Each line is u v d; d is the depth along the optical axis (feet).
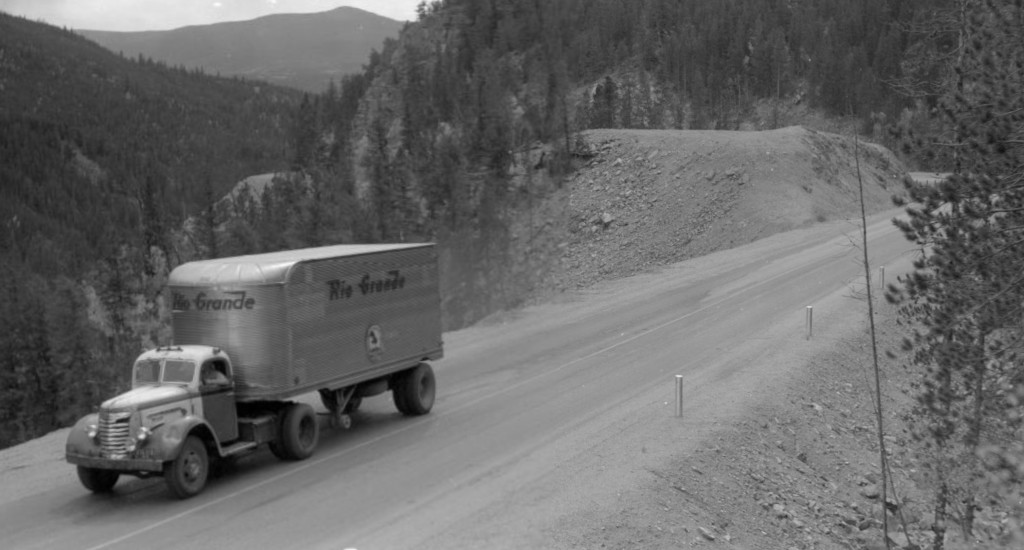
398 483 42.22
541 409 57.72
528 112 319.88
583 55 492.13
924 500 52.03
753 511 43.80
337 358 48.65
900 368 77.61
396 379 56.39
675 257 194.80
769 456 51.06
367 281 51.24
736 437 51.13
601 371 69.72
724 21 483.92
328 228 231.30
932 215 48.01
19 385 185.47
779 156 217.97
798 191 202.69
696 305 101.60
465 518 36.94
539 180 270.87
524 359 76.33
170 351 43.24
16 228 654.12
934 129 49.24
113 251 293.02
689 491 42.65
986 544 43.21
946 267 46.68
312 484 42.32
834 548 43.65
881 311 90.79
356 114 510.58
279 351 44.68
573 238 235.20
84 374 184.44
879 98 358.84
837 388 67.97
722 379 64.80
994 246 44.83
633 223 224.12
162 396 40.22
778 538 42.27
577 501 38.83
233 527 36.24
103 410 39.29
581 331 89.40
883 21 435.94
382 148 342.64
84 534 35.70
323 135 486.38
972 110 44.73
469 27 509.35
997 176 43.93
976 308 43.73
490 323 98.89
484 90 358.43
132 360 192.75
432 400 58.13
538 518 36.73
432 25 556.10
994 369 46.19
